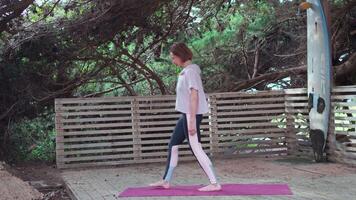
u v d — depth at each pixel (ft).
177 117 33.55
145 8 36.58
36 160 36.73
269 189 22.88
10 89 35.12
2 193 23.53
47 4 37.14
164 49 43.60
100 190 24.13
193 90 21.16
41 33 35.14
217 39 48.60
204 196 21.45
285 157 34.27
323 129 31.35
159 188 23.39
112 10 35.60
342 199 20.70
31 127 37.73
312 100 31.83
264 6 46.85
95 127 32.55
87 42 37.27
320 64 31.35
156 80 43.04
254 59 48.14
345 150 30.37
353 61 38.50
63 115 32.22
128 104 33.04
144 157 33.22
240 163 31.94
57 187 27.30
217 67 47.85
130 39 39.55
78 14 36.70
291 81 44.42
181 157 33.40
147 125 33.30
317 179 25.66
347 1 40.37
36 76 36.65
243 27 48.14
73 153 32.30
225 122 34.50
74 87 39.04
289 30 47.24
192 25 44.16
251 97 34.86
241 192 22.20
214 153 34.17
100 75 40.81
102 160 32.68
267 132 34.94
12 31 35.58
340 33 41.73
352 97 29.66
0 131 35.55
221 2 43.34
